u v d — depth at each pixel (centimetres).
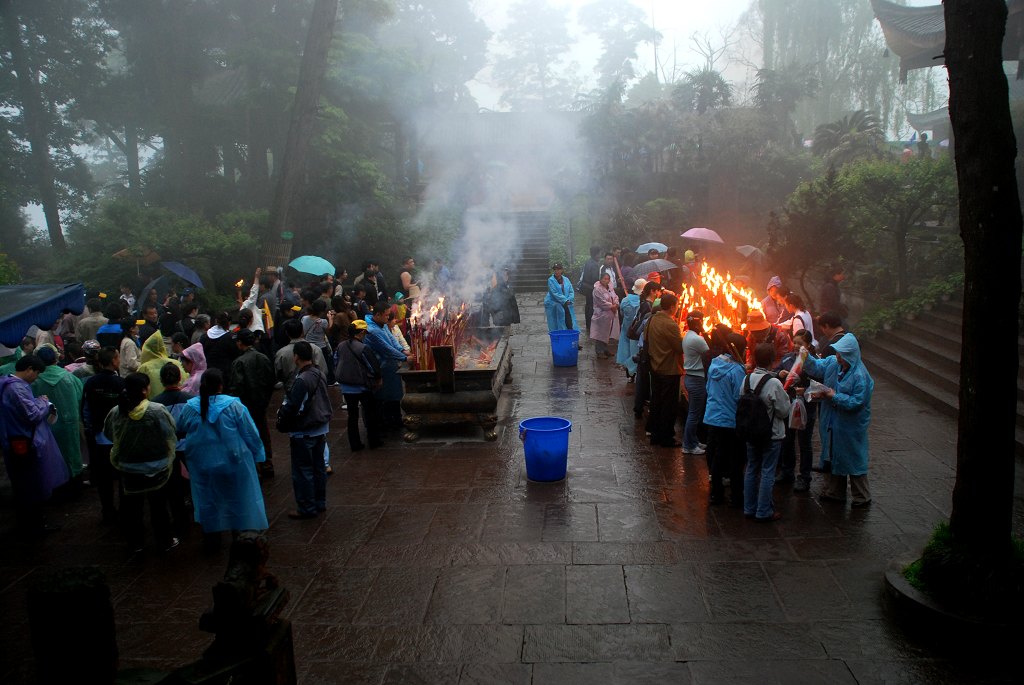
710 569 591
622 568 598
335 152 2567
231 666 324
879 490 744
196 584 612
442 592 572
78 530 742
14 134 3036
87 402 739
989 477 498
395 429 1016
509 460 873
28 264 3084
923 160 1412
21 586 623
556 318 1438
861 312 1563
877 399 1077
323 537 682
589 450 895
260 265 2019
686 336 854
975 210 487
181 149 2952
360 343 915
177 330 1215
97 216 2625
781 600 541
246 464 654
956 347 1131
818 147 2723
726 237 2744
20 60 2791
